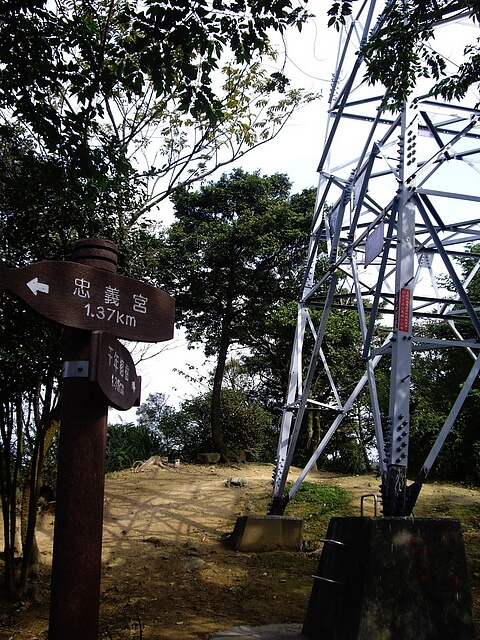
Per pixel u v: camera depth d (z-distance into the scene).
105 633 5.71
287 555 8.91
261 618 6.13
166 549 9.14
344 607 4.51
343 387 18.58
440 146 7.52
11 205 6.76
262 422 19.41
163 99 9.01
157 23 5.60
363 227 10.53
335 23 6.12
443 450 14.89
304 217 17.30
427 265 11.09
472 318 6.80
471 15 6.29
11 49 5.90
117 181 6.68
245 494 12.67
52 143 5.99
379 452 6.79
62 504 3.27
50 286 3.29
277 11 5.73
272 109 9.95
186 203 18.42
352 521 4.79
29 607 6.64
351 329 17.42
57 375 6.69
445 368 16.67
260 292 17.86
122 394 3.63
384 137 7.89
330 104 10.45
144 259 7.78
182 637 5.55
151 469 15.16
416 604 4.36
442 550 4.55
